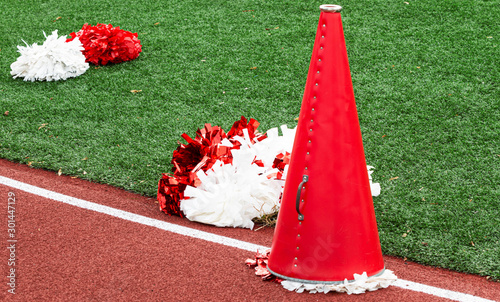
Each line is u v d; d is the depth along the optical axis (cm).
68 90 931
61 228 547
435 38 1082
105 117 829
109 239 528
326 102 422
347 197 430
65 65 977
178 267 481
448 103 831
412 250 510
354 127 431
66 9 1386
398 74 941
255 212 559
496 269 480
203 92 907
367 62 992
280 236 449
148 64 1034
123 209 590
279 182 567
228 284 455
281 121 800
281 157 598
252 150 594
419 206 585
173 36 1170
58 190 630
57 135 775
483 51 1013
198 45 1115
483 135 737
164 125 798
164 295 441
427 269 486
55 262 488
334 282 437
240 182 555
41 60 966
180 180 568
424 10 1223
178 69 1006
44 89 938
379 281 445
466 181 631
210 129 622
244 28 1197
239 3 1356
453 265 488
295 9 1293
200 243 522
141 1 1414
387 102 845
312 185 430
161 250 508
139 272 473
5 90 934
